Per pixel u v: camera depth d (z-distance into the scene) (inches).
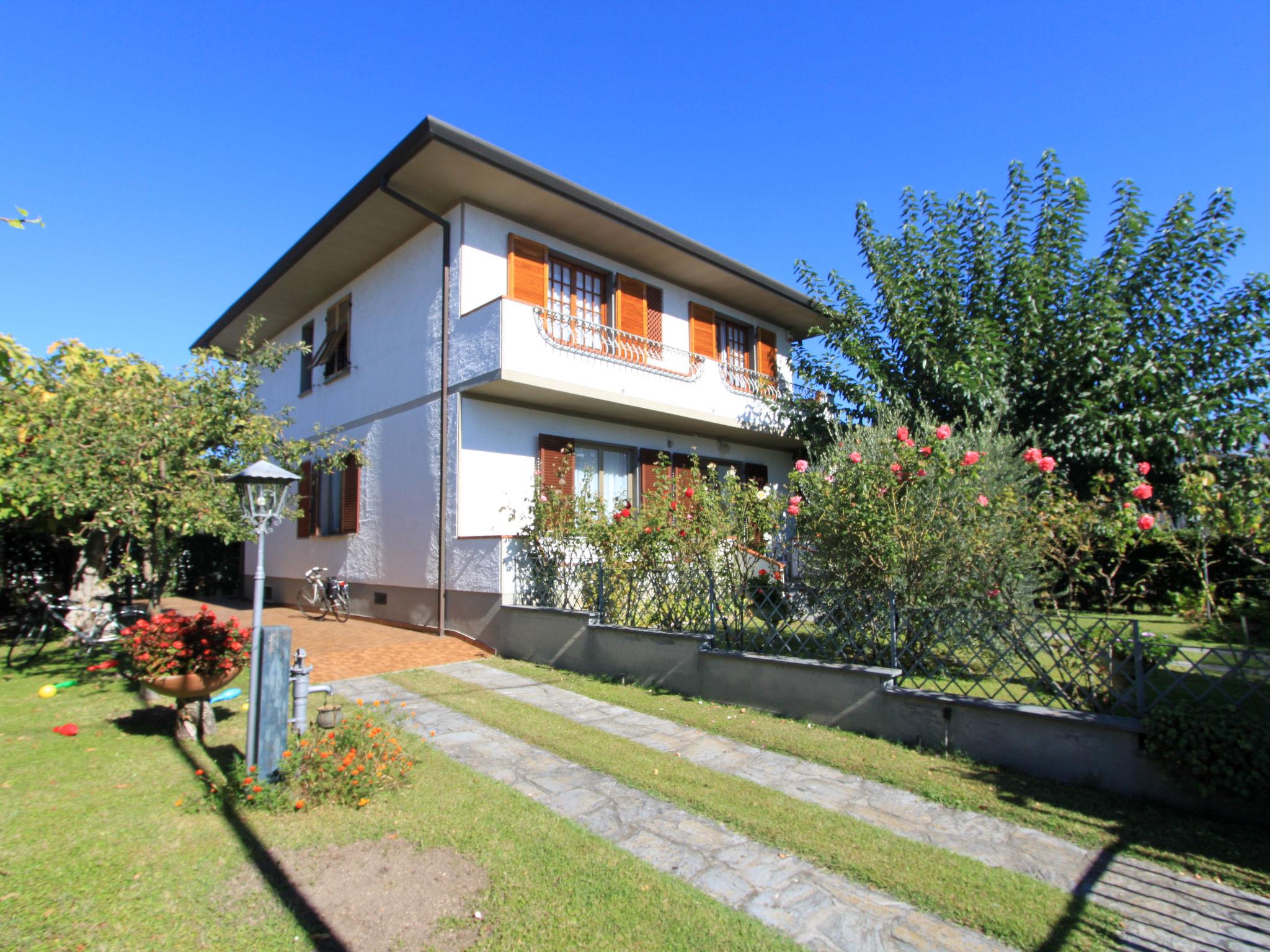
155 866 143.7
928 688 233.1
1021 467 315.3
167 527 288.5
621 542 339.6
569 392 440.5
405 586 470.9
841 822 168.1
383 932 121.5
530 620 366.9
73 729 234.5
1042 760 196.1
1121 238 427.8
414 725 249.6
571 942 118.6
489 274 460.4
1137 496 254.7
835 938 121.2
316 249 518.0
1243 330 388.8
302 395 628.4
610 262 530.9
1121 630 194.4
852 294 500.7
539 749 225.1
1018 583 249.4
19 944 115.8
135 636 220.4
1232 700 178.1
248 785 172.9
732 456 617.6
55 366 302.0
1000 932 123.2
